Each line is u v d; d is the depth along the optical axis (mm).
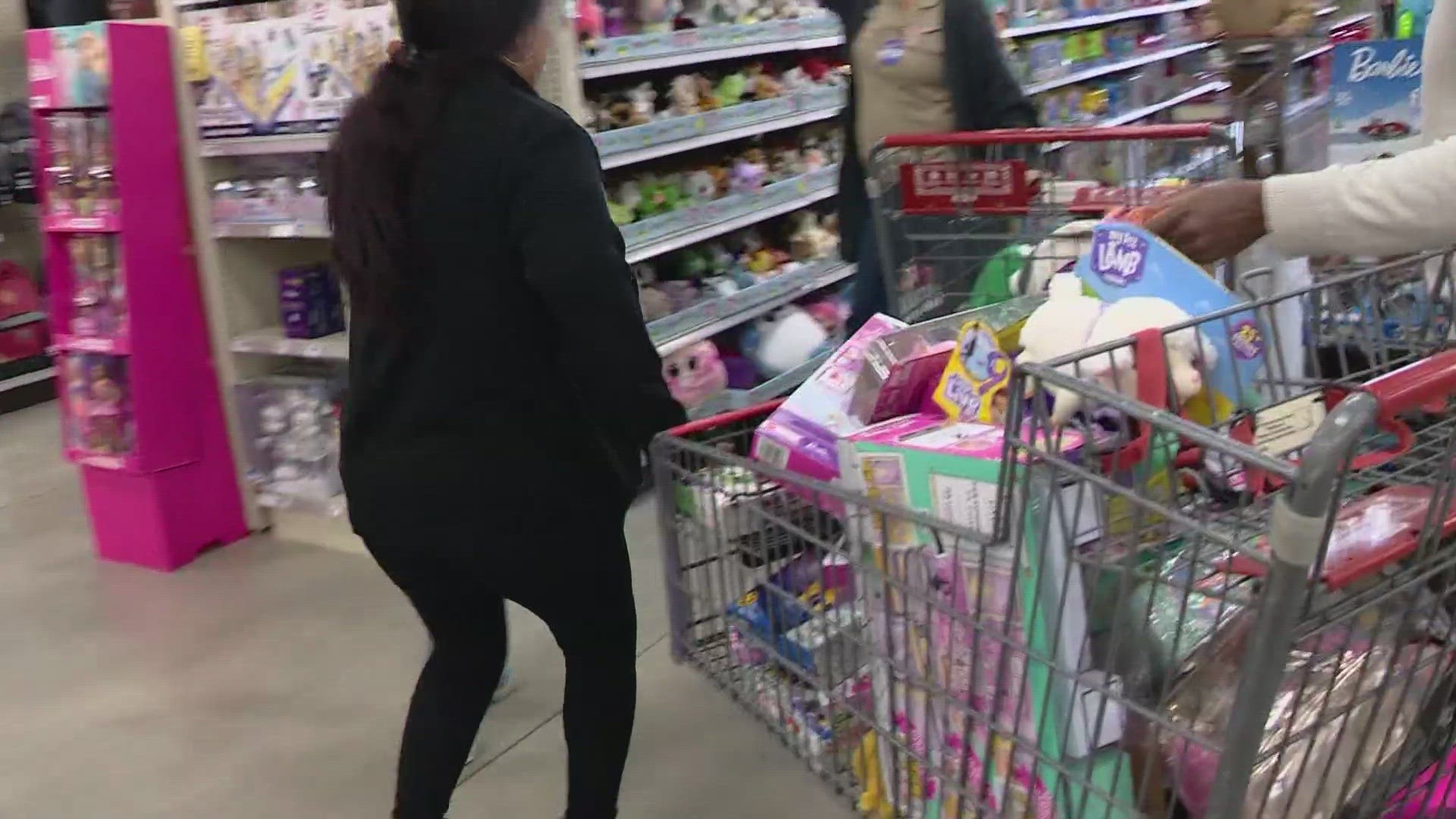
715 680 1718
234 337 3615
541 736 2531
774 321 4438
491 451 1647
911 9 3150
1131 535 1083
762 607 1591
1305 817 1167
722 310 4055
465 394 1645
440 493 1657
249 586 3381
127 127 3291
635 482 1800
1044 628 1184
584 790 1881
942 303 2305
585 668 1832
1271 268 1865
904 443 1307
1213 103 3273
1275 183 1296
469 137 1588
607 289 1574
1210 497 1261
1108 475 1146
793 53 4832
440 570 1734
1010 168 2100
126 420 3467
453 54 1638
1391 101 2510
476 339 1623
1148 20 7207
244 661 2943
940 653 1310
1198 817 1169
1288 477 885
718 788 2307
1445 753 1261
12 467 4656
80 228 3348
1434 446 1229
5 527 3973
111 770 2504
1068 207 2102
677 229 3852
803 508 1527
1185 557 1135
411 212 1608
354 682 2811
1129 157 2166
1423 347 1479
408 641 3006
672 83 3975
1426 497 1105
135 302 3354
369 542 1771
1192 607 1197
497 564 1684
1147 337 1147
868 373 1500
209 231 3504
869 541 1362
